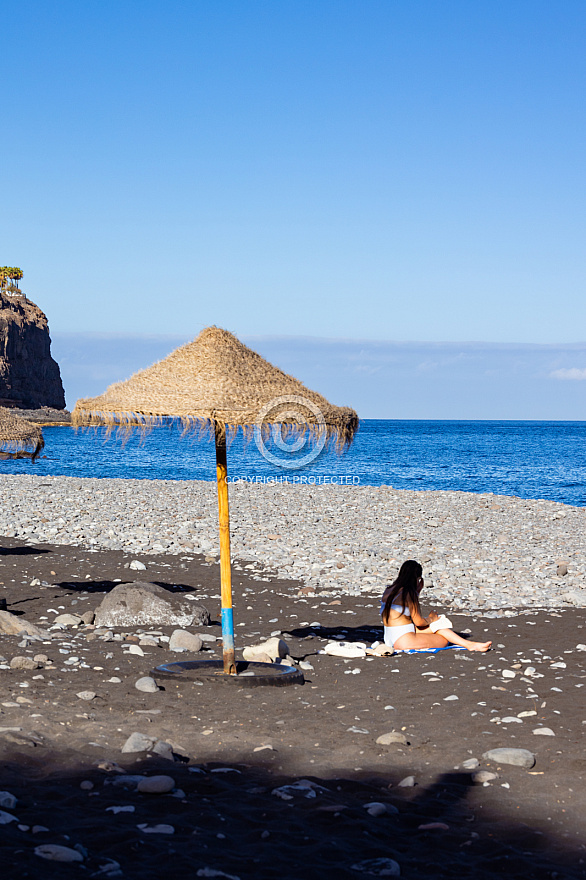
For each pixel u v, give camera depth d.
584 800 4.70
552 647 9.31
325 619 11.02
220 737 5.68
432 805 4.57
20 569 13.85
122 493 28.98
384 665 8.34
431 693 7.13
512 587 13.88
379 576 14.42
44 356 155.38
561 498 36.50
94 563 14.85
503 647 9.30
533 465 59.03
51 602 11.16
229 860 3.75
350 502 27.80
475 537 20.19
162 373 7.35
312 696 7.00
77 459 58.06
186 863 3.65
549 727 6.14
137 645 8.72
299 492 31.11
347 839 4.07
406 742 5.66
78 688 6.80
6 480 33.56
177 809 4.34
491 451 81.50
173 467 51.41
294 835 4.07
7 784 4.53
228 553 7.47
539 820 4.41
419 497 30.06
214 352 7.42
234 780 4.84
